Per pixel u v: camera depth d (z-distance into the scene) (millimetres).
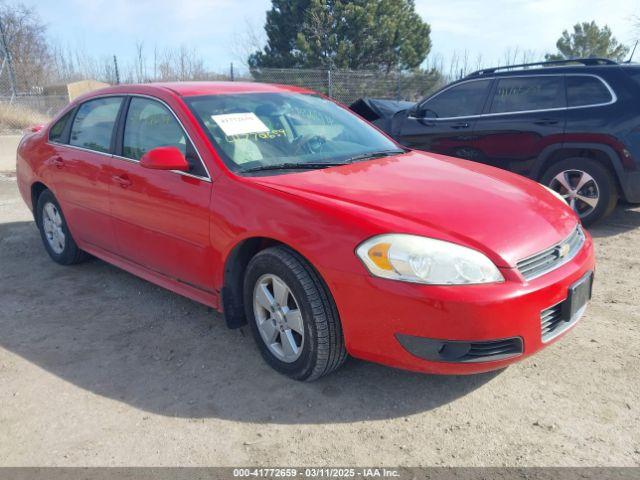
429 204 2918
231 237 3150
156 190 3633
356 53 25297
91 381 3180
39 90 19938
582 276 2941
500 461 2459
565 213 3236
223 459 2520
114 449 2600
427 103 7055
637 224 6070
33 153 5086
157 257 3811
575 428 2660
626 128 5484
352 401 2932
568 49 34094
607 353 3318
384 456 2514
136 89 4129
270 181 3168
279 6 26078
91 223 4418
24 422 2814
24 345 3623
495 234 2742
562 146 5867
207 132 3500
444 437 2631
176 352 3488
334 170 3402
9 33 22516
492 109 6418
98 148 4301
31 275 4895
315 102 4371
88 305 4230
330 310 2848
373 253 2639
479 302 2521
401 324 2609
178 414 2855
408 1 26938
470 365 2625
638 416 2730
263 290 3135
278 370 3182
